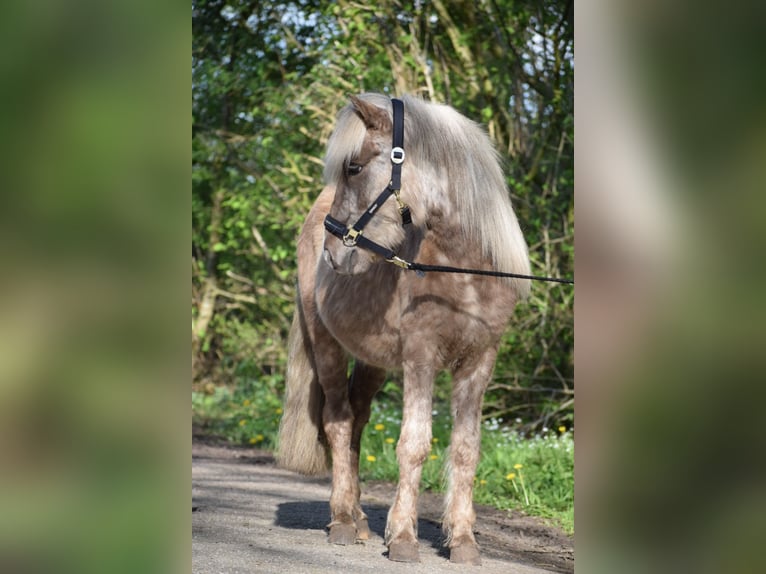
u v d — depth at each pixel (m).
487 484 6.14
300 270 4.88
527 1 8.49
